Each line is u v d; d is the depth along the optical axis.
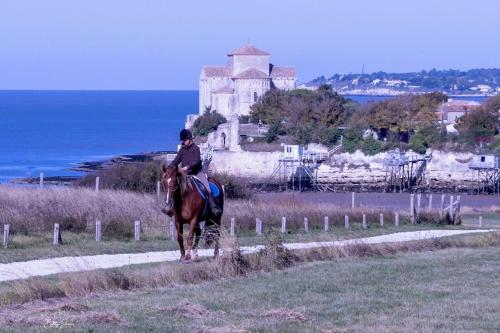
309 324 18.94
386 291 24.20
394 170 155.38
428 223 65.25
